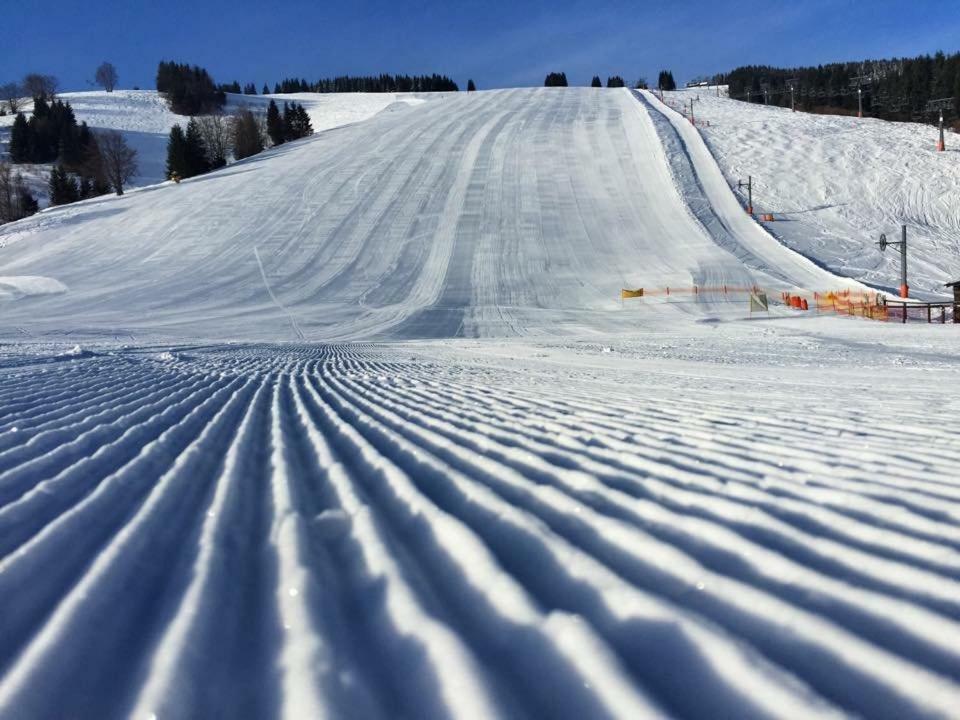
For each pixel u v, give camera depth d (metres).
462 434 4.22
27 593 1.87
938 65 99.06
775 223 46.09
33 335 23.08
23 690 1.31
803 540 2.15
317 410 5.51
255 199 53.00
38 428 4.53
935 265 39.62
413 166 56.66
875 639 1.50
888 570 1.88
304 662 1.41
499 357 14.47
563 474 3.08
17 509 2.65
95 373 8.50
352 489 2.88
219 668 1.42
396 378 8.66
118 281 39.12
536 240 42.41
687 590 1.79
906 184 52.31
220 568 2.01
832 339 19.08
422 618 1.60
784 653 1.45
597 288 35.16
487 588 1.80
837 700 1.27
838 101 107.25
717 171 54.03
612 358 13.70
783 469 3.19
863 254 41.22
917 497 2.64
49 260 45.06
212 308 32.84
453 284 36.53
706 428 4.46
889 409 5.47
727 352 15.01
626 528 2.26
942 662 1.39
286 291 36.34
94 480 3.13
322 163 60.47
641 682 1.33
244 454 3.75
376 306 33.16
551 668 1.38
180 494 2.88
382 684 1.34
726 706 1.25
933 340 17.70
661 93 94.19
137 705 1.26
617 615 1.63
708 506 2.56
